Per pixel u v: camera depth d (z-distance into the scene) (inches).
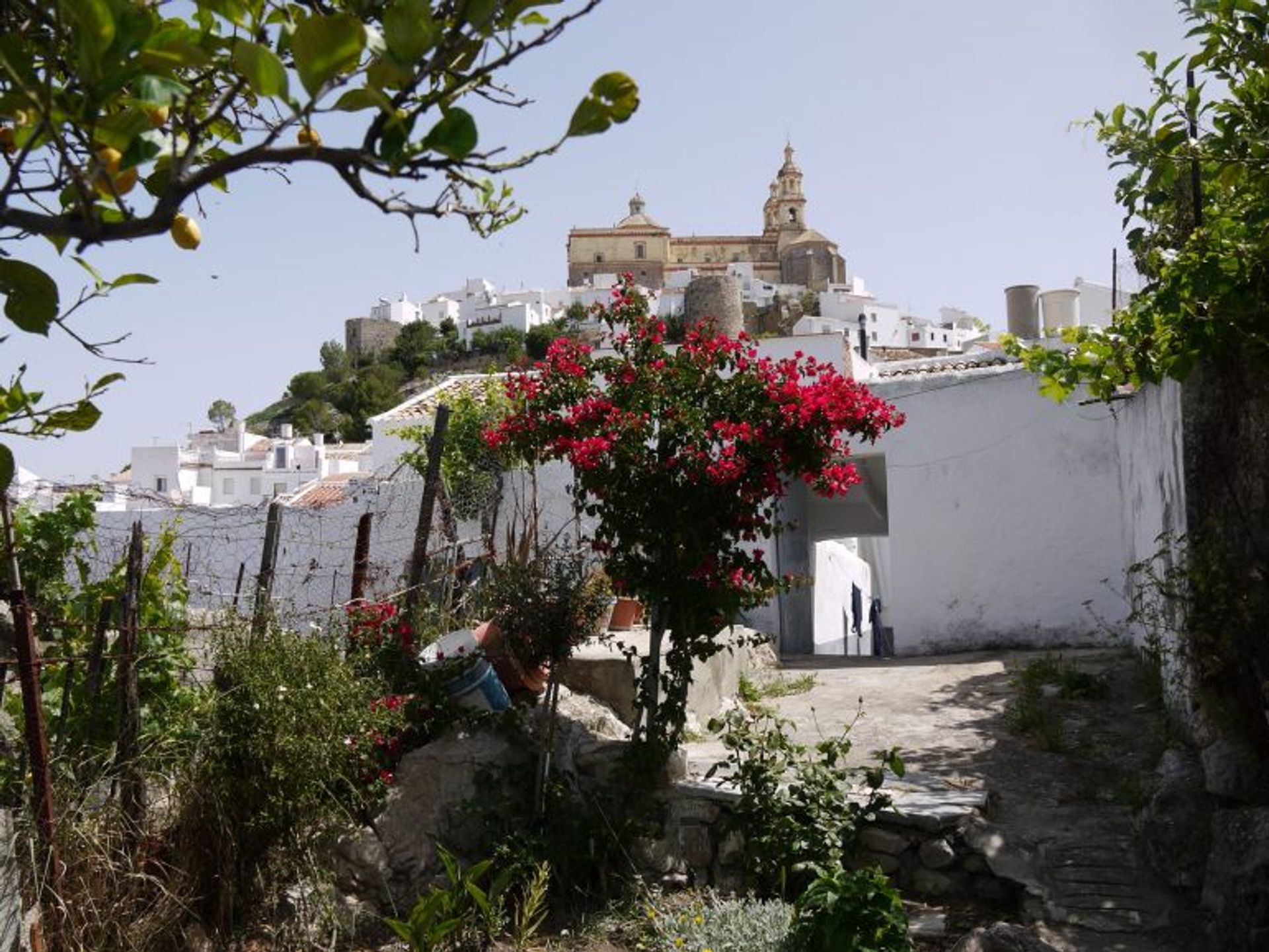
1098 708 416.5
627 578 323.0
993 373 599.2
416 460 577.6
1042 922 271.3
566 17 90.1
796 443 313.6
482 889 296.4
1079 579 576.1
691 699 408.5
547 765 314.7
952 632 598.5
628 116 91.0
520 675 330.3
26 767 225.0
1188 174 337.1
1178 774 309.1
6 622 265.9
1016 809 323.3
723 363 326.0
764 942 246.7
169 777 248.8
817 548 829.2
